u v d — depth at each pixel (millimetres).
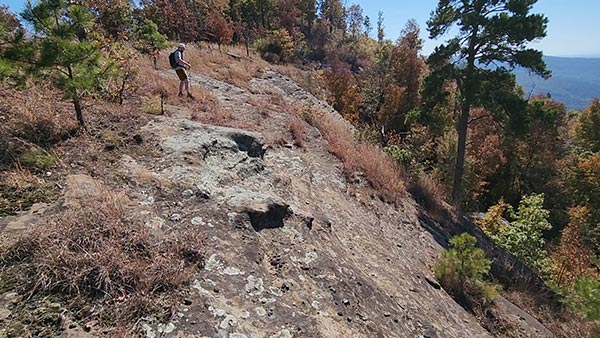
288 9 50312
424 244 9156
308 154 9609
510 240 14688
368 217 8414
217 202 4652
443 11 16031
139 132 5895
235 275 3518
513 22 14289
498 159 30609
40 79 5078
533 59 14766
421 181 13625
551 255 21672
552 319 8617
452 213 13273
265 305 3324
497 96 15570
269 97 14547
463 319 6152
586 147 36750
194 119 7914
